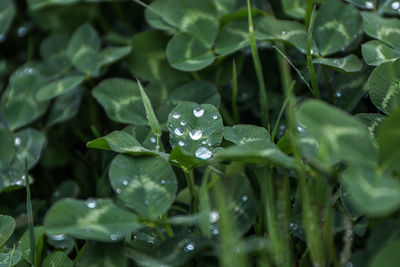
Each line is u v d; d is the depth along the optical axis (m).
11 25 0.43
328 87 0.35
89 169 0.38
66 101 0.39
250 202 0.32
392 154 0.29
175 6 0.37
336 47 0.35
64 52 0.40
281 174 0.34
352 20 0.36
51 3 0.41
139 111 0.36
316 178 0.31
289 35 0.36
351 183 0.29
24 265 0.32
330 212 0.31
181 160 0.32
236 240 0.30
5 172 0.35
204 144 0.32
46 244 0.33
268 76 0.38
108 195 0.35
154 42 0.39
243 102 0.37
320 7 0.36
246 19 0.37
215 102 0.36
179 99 0.36
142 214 0.31
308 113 0.30
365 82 0.35
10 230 0.32
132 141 0.32
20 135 0.37
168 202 0.31
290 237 0.32
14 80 0.38
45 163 0.39
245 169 0.35
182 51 0.37
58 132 0.39
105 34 0.42
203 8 0.37
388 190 0.29
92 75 0.38
